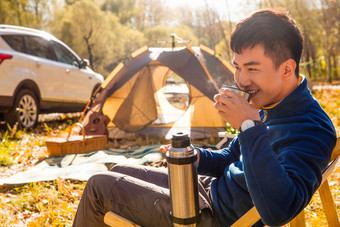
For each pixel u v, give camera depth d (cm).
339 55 3034
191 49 533
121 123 583
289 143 118
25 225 258
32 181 345
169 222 126
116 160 409
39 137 583
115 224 129
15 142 520
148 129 592
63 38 3288
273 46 114
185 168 112
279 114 127
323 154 113
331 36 2650
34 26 3234
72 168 384
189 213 115
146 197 130
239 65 121
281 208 102
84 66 783
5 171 395
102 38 3378
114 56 3481
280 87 122
